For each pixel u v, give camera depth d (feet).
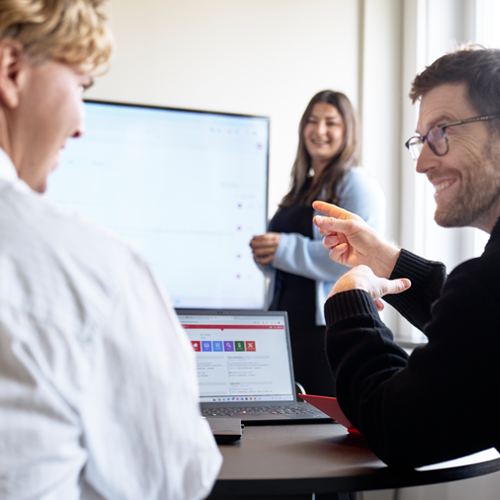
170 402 1.77
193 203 9.58
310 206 7.73
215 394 4.25
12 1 1.72
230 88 10.09
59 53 1.84
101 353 1.66
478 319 2.45
